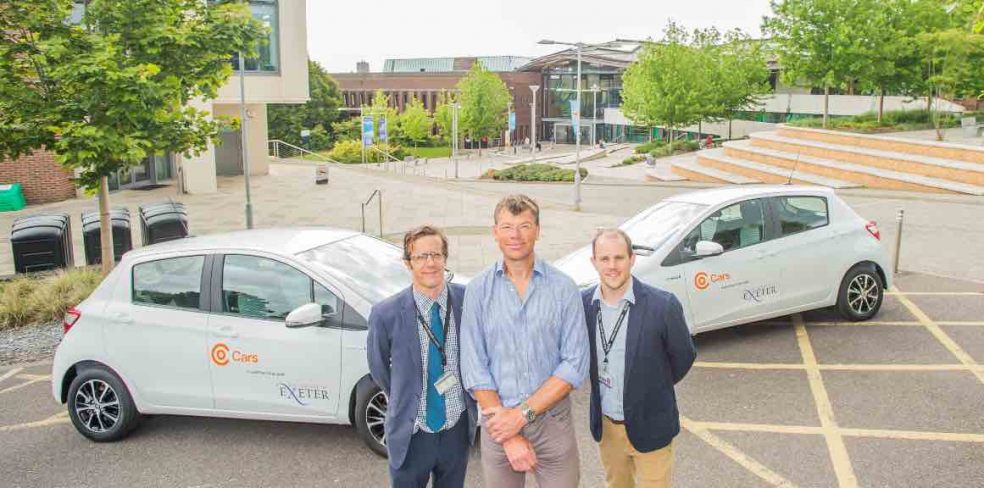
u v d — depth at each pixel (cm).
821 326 897
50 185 2283
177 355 617
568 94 10019
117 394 629
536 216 355
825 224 880
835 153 2961
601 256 362
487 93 8538
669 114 5378
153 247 660
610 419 391
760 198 849
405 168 5928
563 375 353
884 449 569
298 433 639
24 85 987
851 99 5309
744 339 860
